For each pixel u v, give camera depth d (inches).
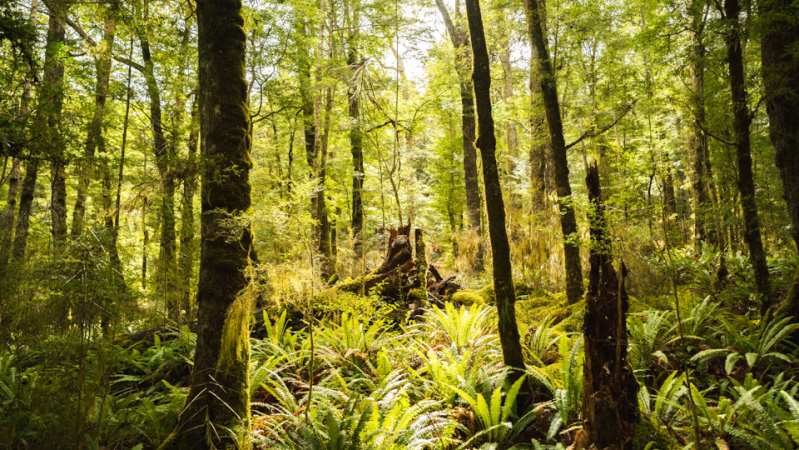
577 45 327.3
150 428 153.5
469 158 505.4
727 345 183.6
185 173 155.1
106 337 149.3
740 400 129.7
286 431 139.3
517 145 671.1
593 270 134.5
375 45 475.8
